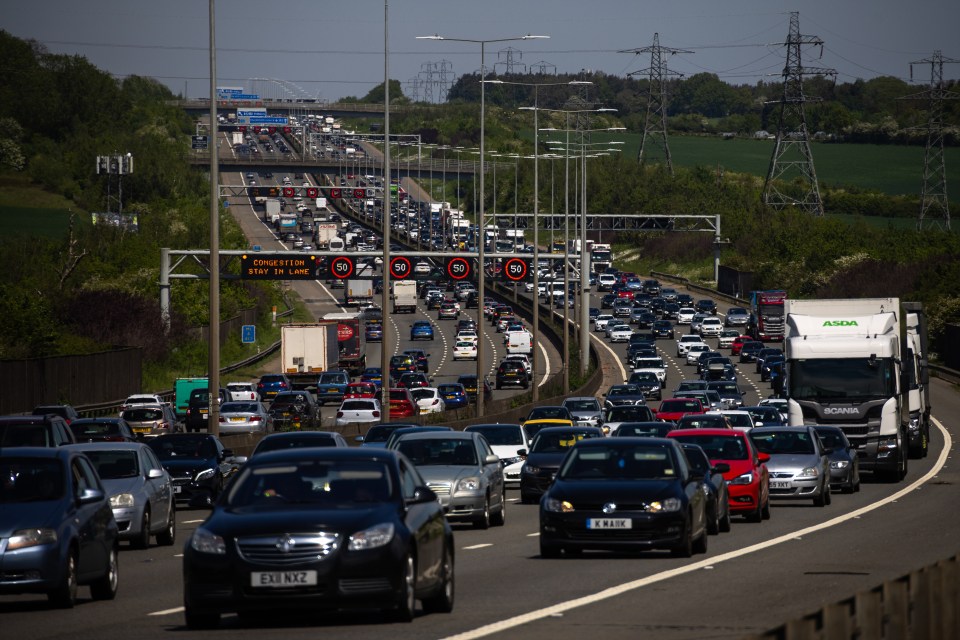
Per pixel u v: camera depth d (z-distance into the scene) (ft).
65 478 158.81
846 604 80.43
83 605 157.79
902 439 384.06
